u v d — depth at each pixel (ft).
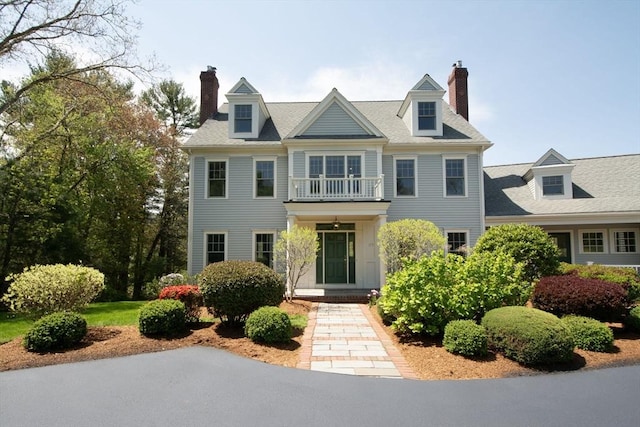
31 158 52.01
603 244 53.01
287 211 47.34
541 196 54.65
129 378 17.24
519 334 19.22
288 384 16.60
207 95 60.59
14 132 59.06
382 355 20.97
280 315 23.43
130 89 87.40
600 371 18.42
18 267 46.01
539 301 26.17
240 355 20.68
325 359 20.22
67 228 47.85
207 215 52.70
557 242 54.44
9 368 18.57
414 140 53.01
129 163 59.77
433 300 23.34
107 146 57.88
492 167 65.31
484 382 16.90
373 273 52.13
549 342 18.60
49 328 21.54
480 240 36.70
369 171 51.19
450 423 12.89
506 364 19.10
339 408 14.08
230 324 26.14
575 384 16.65
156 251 84.17
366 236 52.80
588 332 21.63
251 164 53.36
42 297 25.09
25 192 45.37
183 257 88.48
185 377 17.37
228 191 52.95
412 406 14.29
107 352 20.90
